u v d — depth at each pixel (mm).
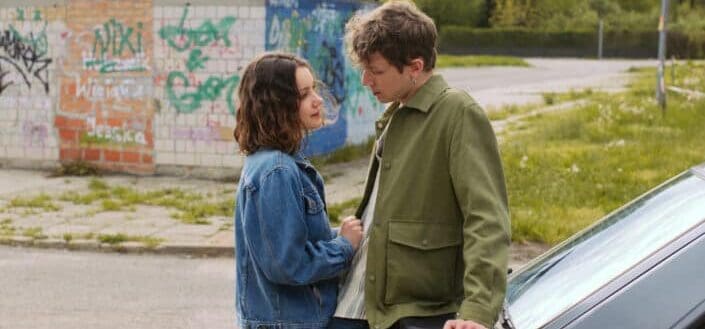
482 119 2938
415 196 2990
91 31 15273
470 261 2762
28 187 14016
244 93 3137
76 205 12539
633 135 18109
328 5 15914
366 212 3238
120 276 8977
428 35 3021
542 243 9992
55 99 15570
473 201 2836
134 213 11984
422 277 2980
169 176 15016
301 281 3029
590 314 2389
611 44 65500
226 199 12977
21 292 8297
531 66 49750
